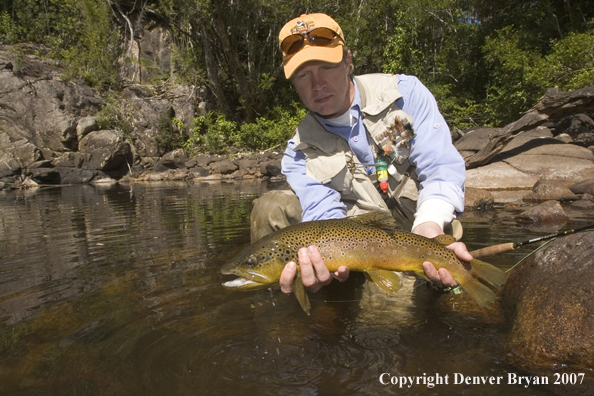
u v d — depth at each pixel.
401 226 1.12
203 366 0.73
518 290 0.93
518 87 5.68
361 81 1.06
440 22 7.72
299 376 0.69
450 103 6.83
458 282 0.76
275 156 6.61
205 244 1.68
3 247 1.78
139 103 7.96
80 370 0.72
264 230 1.19
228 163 6.45
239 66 8.46
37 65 7.79
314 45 0.92
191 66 8.62
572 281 0.80
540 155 3.36
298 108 8.47
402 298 1.02
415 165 1.04
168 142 7.66
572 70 5.01
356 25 7.84
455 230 1.06
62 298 1.08
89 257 1.53
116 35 8.85
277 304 1.00
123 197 3.95
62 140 6.85
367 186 1.05
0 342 0.84
